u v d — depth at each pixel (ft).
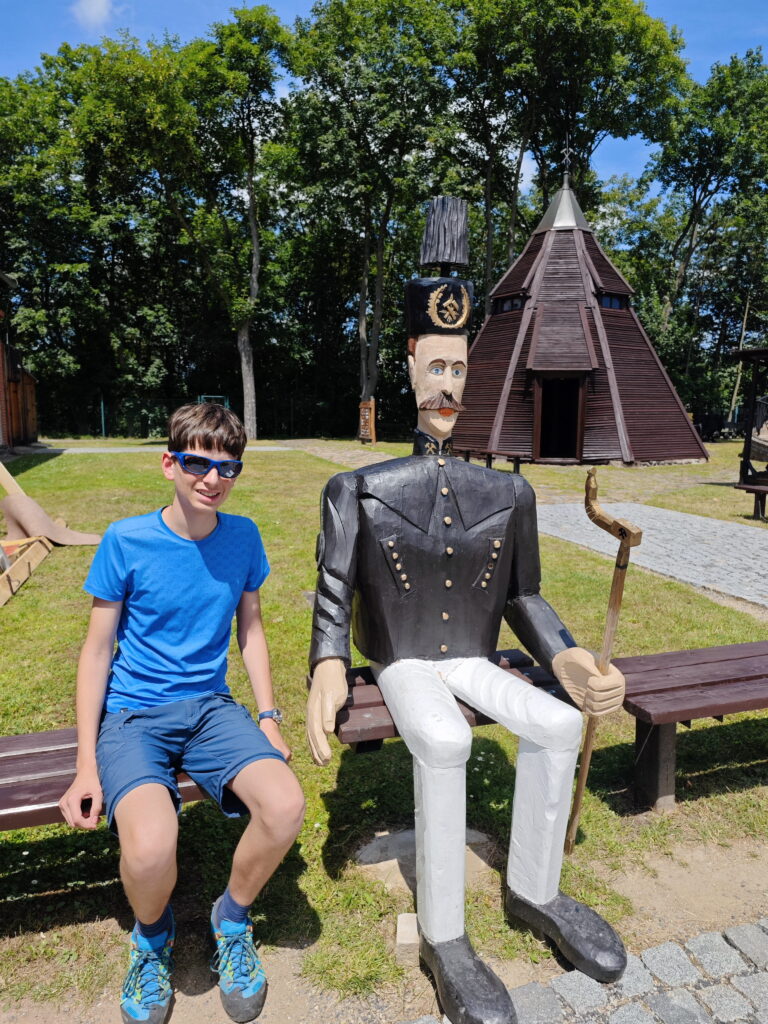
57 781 8.06
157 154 81.30
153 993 7.30
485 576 9.33
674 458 64.18
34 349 98.22
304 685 15.34
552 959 8.21
